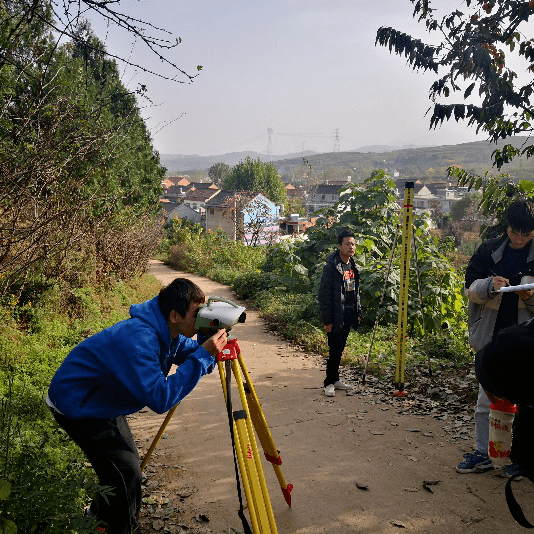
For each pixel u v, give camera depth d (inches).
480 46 276.7
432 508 164.2
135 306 131.4
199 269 983.6
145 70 175.9
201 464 197.3
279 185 3695.9
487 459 184.4
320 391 281.1
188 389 123.9
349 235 269.0
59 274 391.9
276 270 629.9
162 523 158.1
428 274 412.8
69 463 174.7
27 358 281.3
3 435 167.6
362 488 177.2
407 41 287.0
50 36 223.9
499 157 299.3
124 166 698.2
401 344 265.9
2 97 249.3
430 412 245.1
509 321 172.4
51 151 253.6
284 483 163.5
